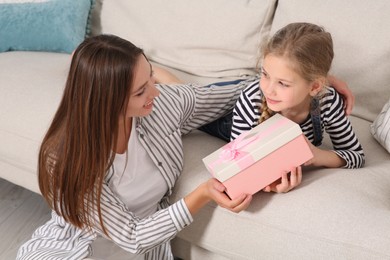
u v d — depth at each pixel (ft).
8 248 5.37
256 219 3.78
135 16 6.12
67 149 3.67
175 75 5.82
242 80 5.07
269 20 5.45
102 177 3.70
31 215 5.84
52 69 5.53
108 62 3.48
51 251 4.09
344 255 3.44
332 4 4.98
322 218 3.58
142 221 3.92
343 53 4.91
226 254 4.04
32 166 4.78
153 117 4.15
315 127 4.19
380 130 4.52
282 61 3.57
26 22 5.98
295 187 3.85
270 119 3.92
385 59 4.77
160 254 4.41
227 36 5.55
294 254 3.62
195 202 3.84
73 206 3.81
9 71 5.37
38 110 4.82
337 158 4.11
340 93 4.43
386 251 3.34
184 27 5.79
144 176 4.10
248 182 3.67
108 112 3.54
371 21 4.80
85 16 6.22
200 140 4.66
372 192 3.83
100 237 4.23
